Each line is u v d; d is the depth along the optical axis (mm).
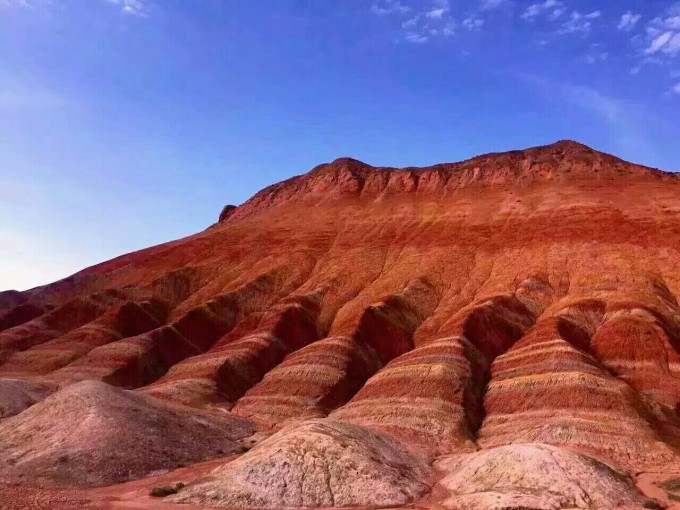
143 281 129250
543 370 68250
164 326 97875
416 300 98812
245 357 86125
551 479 43594
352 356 81375
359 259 117688
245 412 74062
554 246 106438
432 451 58156
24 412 60906
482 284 102562
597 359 73312
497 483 44719
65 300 131250
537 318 89062
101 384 61719
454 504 41812
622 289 87812
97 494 43719
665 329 75562
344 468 45094
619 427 58062
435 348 75938
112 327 102375
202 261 131750
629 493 43594
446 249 114812
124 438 53219
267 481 43281
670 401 65438
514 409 65000
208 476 45938
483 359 77000
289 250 126750
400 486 44844
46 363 93312
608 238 104562
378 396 70312
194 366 86375
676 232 101812
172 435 57219
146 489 45656
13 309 126375
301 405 72875
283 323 94062
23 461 50469
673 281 91125
